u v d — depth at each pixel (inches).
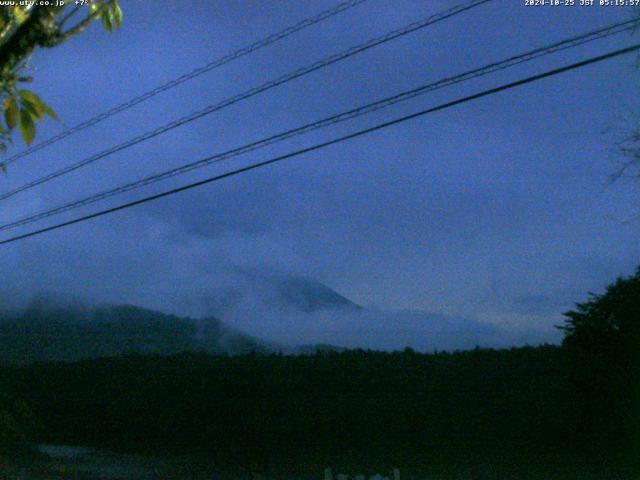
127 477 705.0
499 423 783.7
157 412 889.5
